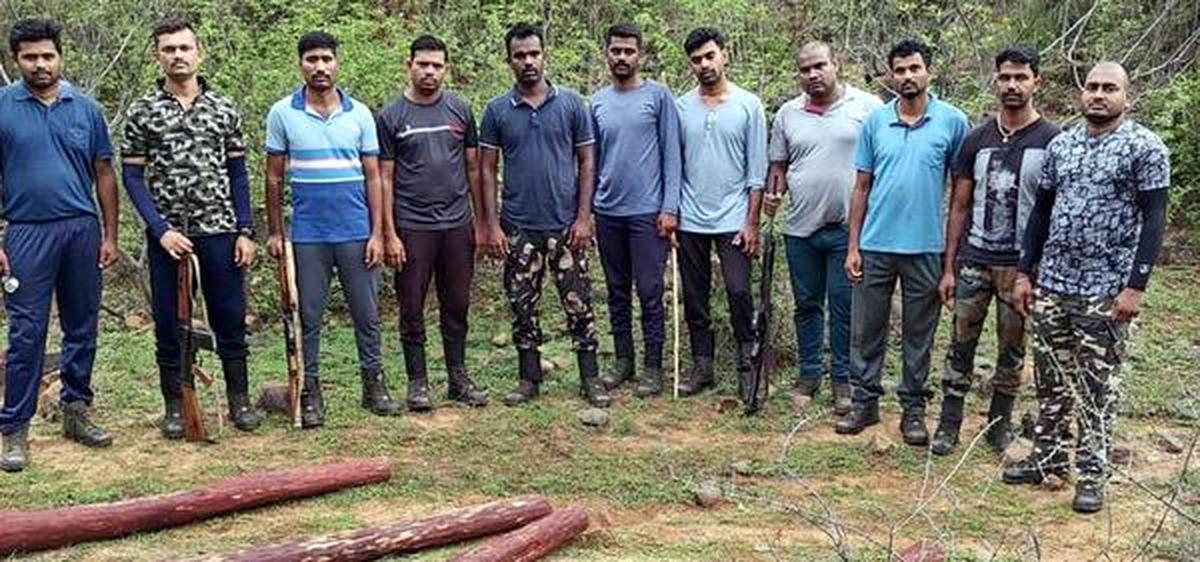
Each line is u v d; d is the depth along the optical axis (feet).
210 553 17.47
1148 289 32.73
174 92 21.89
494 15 33.42
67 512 18.25
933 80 34.76
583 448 22.84
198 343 22.63
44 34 20.76
